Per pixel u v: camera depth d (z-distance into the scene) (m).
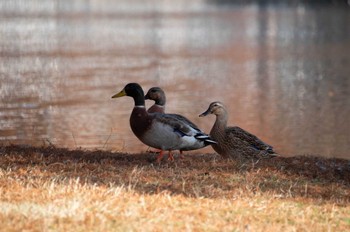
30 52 49.41
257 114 26.66
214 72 41.25
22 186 9.60
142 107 11.98
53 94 30.50
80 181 10.18
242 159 13.08
